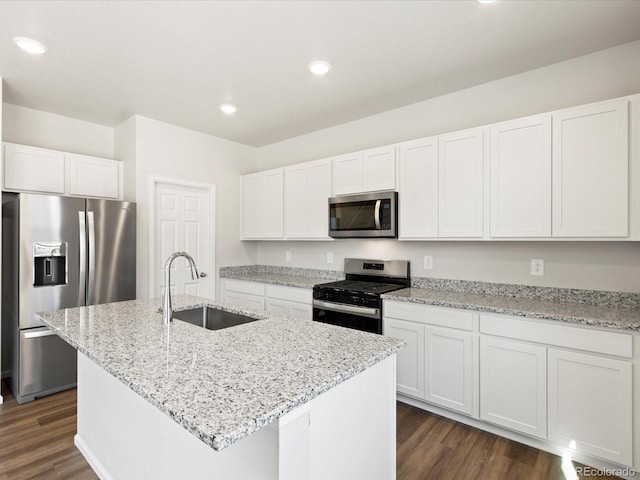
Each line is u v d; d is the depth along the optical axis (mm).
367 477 1397
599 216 2066
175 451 1370
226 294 4246
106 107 3305
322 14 1944
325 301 3139
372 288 3055
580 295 2375
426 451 2102
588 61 2363
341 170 3381
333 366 1245
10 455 2066
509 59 2424
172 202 3855
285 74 2650
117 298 3209
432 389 2504
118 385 1725
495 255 2752
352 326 2963
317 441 1159
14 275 2779
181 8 1891
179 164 3848
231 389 1051
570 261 2424
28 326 2754
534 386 2080
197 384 1085
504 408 2191
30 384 2764
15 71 2598
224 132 4055
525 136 2332
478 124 2832
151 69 2574
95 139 3748
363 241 3596
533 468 1943
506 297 2623
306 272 4125
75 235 2969
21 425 2402
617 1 1822
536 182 2285
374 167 3135
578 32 2105
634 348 1781
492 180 2473
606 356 1858
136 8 1890
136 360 1292
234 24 2035
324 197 3531
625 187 1987
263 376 1151
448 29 2078
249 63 2488
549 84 2510
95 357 1344
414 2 1842
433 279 3070
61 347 2939
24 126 3293
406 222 2930
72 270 2955
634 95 1964
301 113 3457
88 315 2016
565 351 1976
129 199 3578
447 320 2428
